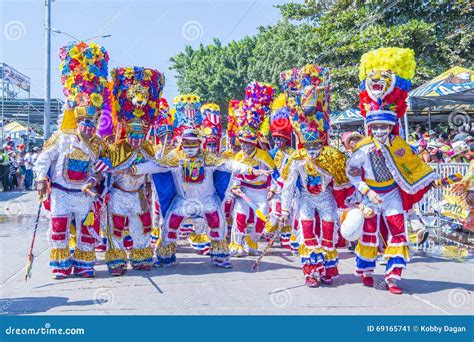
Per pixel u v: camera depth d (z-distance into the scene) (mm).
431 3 14469
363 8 15219
